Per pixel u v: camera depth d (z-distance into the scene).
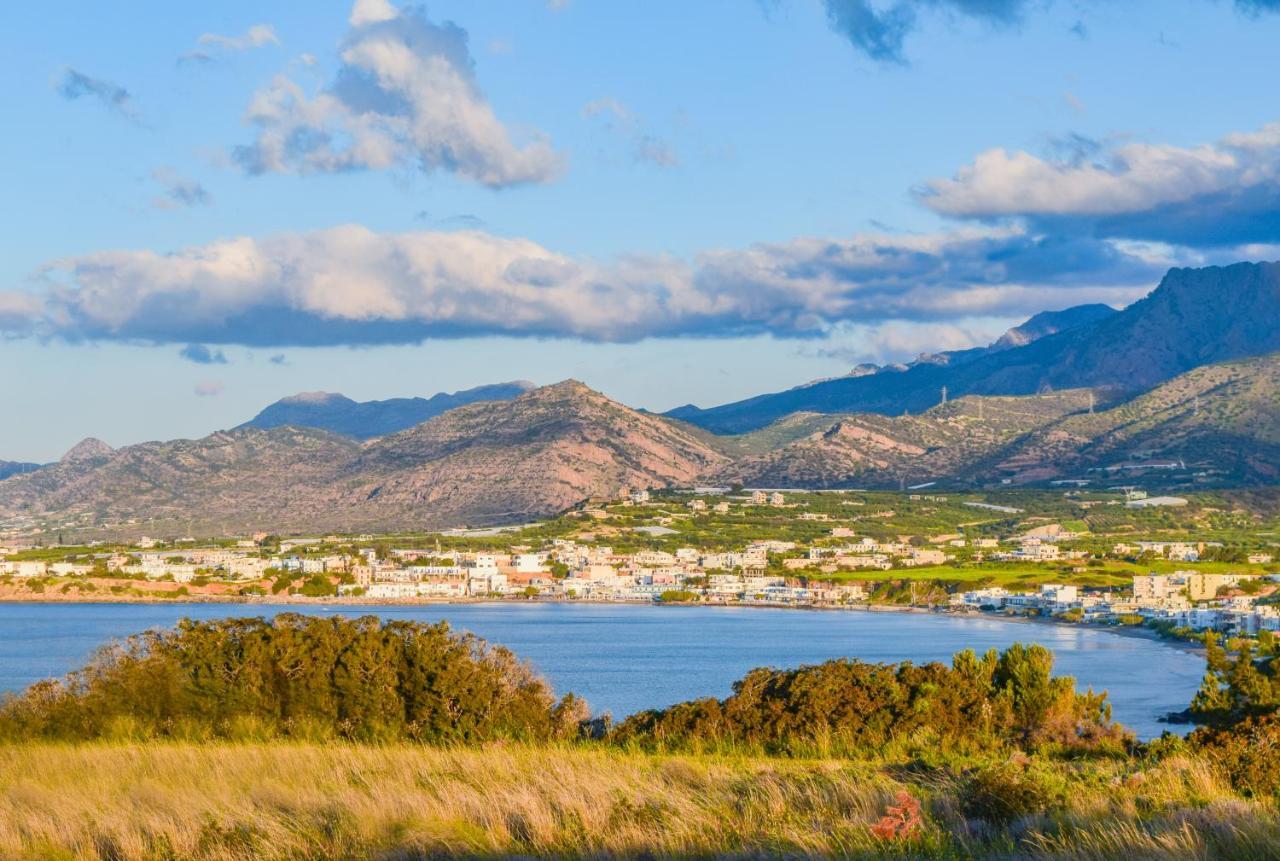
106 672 51.56
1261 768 35.84
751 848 26.84
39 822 29.11
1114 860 25.00
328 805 30.91
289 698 53.41
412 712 55.09
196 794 32.19
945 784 33.91
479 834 28.41
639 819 28.84
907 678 60.62
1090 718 62.41
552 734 55.06
